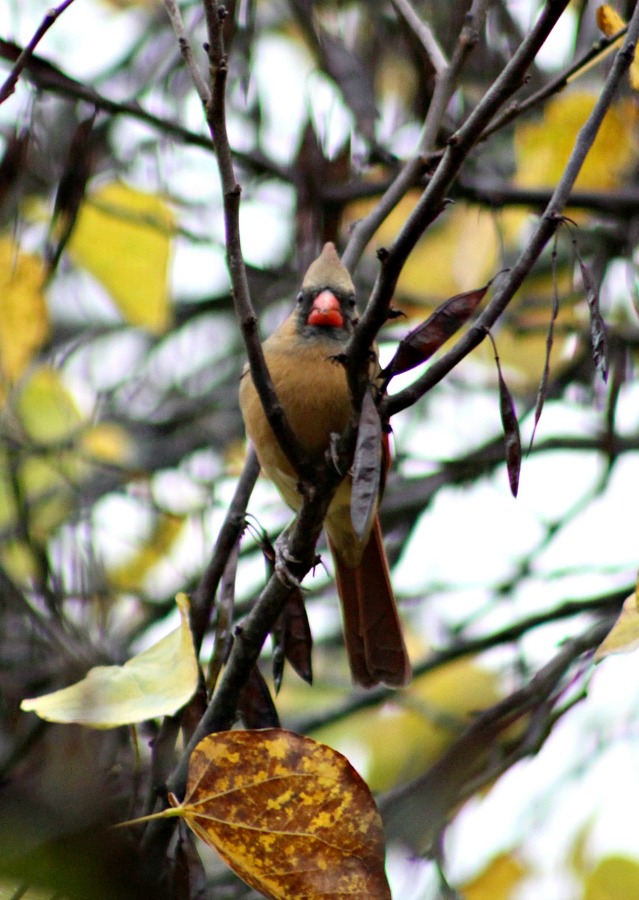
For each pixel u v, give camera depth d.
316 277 7.63
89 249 8.70
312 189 8.62
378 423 4.97
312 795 4.59
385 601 7.79
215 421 11.63
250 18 8.49
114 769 6.46
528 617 9.87
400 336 10.87
